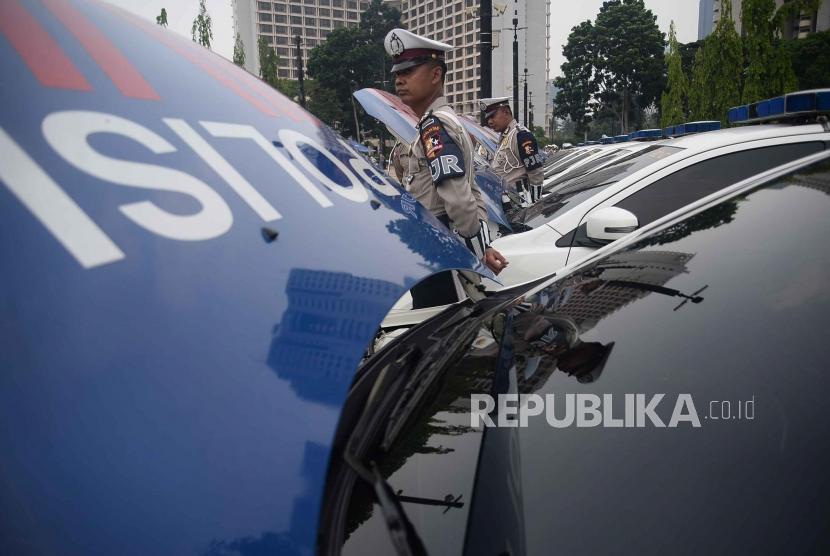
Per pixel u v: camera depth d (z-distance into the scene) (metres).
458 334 1.36
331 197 0.83
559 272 1.74
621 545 0.71
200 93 0.80
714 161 2.95
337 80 58.59
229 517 0.50
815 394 0.83
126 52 0.75
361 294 0.69
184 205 0.64
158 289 0.56
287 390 0.57
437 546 0.73
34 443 0.47
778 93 16.28
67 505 0.46
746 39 16.55
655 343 1.03
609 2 66.81
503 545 0.73
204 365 0.55
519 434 0.92
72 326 0.51
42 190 0.55
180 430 0.52
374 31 76.75
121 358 0.52
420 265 0.83
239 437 0.53
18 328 0.49
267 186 0.75
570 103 67.62
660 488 0.76
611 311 1.19
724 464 0.77
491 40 7.89
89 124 0.62
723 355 0.94
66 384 0.49
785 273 1.06
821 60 41.50
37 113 0.59
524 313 1.38
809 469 0.74
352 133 61.22
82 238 0.55
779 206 1.24
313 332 0.62
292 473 0.53
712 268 1.16
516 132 5.39
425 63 2.58
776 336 0.94
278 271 0.65
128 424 0.50
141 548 0.47
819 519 0.68
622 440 0.85
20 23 0.66
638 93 63.97
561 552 0.71
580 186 3.64
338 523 0.75
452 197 2.21
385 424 0.96
